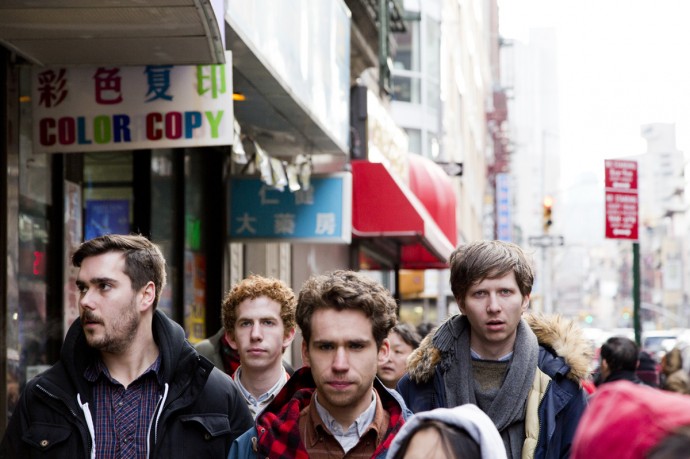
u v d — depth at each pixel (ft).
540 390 15.87
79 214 31.12
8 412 25.31
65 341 14.34
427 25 113.29
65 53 23.45
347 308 12.28
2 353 24.93
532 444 15.69
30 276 27.43
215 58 23.72
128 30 21.61
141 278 14.43
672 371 29.01
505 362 16.31
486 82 245.86
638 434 5.95
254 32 27.37
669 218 368.48
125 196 33.55
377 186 49.65
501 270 15.98
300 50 33.55
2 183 25.18
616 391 6.25
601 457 6.11
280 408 13.66
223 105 24.97
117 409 14.26
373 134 53.98
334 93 39.52
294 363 57.98
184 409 14.47
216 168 41.22
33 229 27.66
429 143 113.09
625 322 231.09
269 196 38.93
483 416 8.96
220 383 14.93
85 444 13.97
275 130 37.58
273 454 12.69
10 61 25.57
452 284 16.47
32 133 25.23
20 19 20.90
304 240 38.68
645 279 389.39
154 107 24.97
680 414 5.90
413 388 16.78
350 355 12.30
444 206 69.82
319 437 12.78
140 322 14.46
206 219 40.57
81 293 14.42
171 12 20.40
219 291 40.86
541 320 16.48
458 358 16.38
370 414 12.76
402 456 8.93
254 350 19.08
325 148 40.93
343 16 41.73
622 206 49.88
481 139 204.33
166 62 24.11
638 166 50.37
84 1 19.80
